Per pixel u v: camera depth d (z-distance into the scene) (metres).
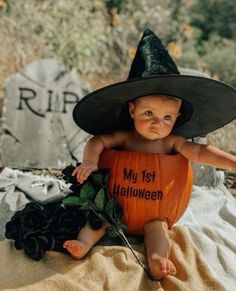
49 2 5.08
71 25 5.02
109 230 2.21
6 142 4.14
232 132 4.24
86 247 2.14
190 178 2.30
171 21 5.44
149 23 5.34
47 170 3.77
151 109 2.18
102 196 2.14
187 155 2.30
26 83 4.39
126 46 5.11
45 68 4.52
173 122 2.24
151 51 2.23
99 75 4.83
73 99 4.46
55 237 2.16
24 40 4.81
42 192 2.82
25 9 4.97
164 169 2.21
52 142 4.17
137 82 2.09
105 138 2.32
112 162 2.24
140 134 2.32
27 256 2.13
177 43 5.35
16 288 1.97
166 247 2.15
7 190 2.85
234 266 2.24
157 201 2.20
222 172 3.30
